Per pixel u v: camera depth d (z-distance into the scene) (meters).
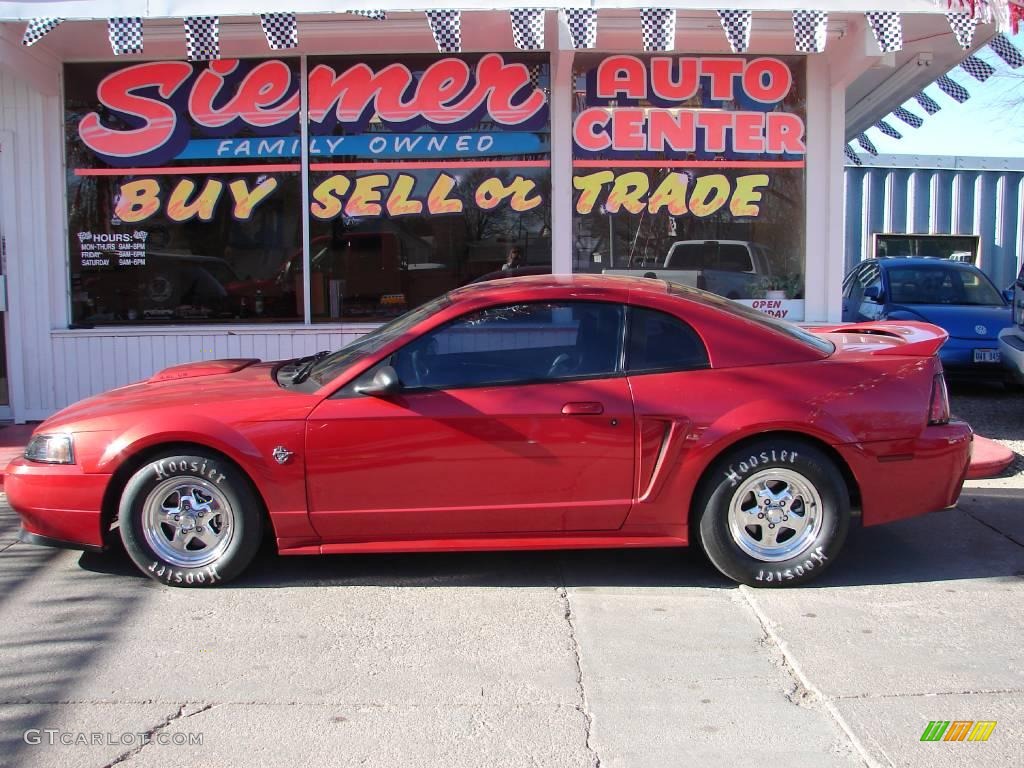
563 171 8.25
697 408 4.61
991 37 8.02
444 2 7.05
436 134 8.27
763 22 7.69
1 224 8.27
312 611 4.56
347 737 3.38
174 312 8.44
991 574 5.04
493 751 3.29
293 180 8.31
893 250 15.59
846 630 4.30
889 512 4.75
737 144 8.35
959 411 9.55
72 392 8.38
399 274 8.38
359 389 4.57
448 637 4.25
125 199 8.34
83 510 4.72
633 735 3.39
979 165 16.62
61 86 8.23
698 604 4.62
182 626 4.38
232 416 4.63
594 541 4.74
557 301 4.80
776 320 5.20
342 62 8.21
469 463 4.61
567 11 6.98
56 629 4.34
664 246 8.40
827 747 3.31
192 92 8.24
